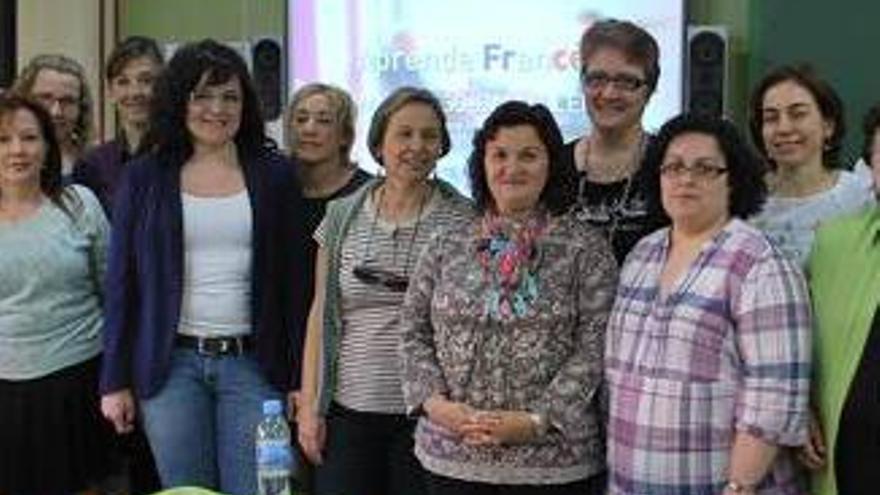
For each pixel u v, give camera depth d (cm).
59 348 317
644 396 238
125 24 591
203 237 296
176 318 296
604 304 254
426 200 297
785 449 238
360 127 518
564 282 254
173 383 298
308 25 527
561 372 252
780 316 229
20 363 313
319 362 299
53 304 315
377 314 292
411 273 284
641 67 283
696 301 234
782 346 228
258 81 508
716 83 478
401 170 292
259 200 300
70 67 376
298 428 304
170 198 297
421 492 290
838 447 239
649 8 490
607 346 250
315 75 527
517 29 506
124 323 303
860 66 464
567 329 254
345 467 295
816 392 242
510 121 260
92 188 353
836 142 295
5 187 318
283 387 305
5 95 329
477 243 261
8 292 312
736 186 244
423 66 517
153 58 361
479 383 254
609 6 495
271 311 302
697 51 479
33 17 569
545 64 504
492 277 256
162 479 304
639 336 241
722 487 232
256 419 300
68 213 322
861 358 237
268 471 267
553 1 501
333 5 524
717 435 232
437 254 267
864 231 245
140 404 304
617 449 244
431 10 514
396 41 519
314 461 301
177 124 299
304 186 350
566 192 267
